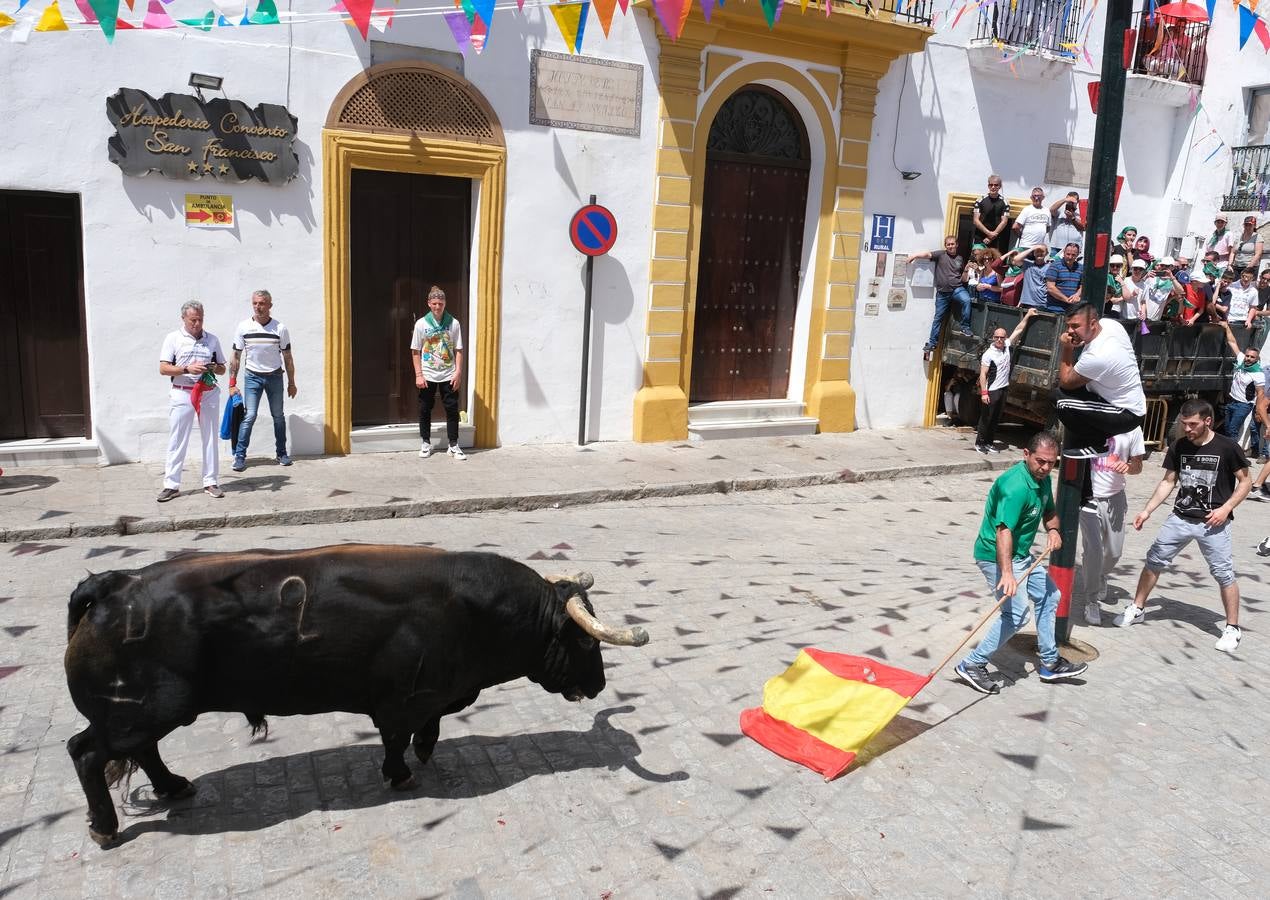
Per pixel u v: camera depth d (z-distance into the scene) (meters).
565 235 11.75
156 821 4.51
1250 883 4.47
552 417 12.17
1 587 7.11
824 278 13.76
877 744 5.53
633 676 6.20
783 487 11.67
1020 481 6.04
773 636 6.91
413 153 10.72
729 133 13.08
